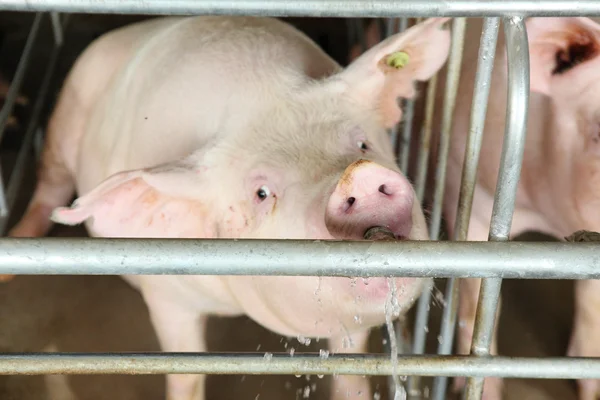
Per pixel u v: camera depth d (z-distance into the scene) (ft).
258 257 3.70
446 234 8.67
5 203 8.59
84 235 9.80
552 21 6.60
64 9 3.80
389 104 6.50
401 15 4.03
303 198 5.33
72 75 8.72
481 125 5.28
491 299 4.31
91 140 8.13
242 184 5.72
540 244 3.78
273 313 6.44
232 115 6.05
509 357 4.42
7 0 3.74
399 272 3.77
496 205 4.28
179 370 4.45
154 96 6.83
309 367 4.48
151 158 6.62
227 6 3.89
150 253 3.66
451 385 8.08
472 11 4.04
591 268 3.75
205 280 6.78
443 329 6.45
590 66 6.86
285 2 3.91
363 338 7.15
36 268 3.64
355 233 4.79
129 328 8.89
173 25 7.68
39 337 8.70
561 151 7.13
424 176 7.37
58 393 8.05
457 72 6.28
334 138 5.73
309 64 6.56
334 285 5.29
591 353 8.03
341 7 3.96
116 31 8.77
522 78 4.03
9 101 9.10
